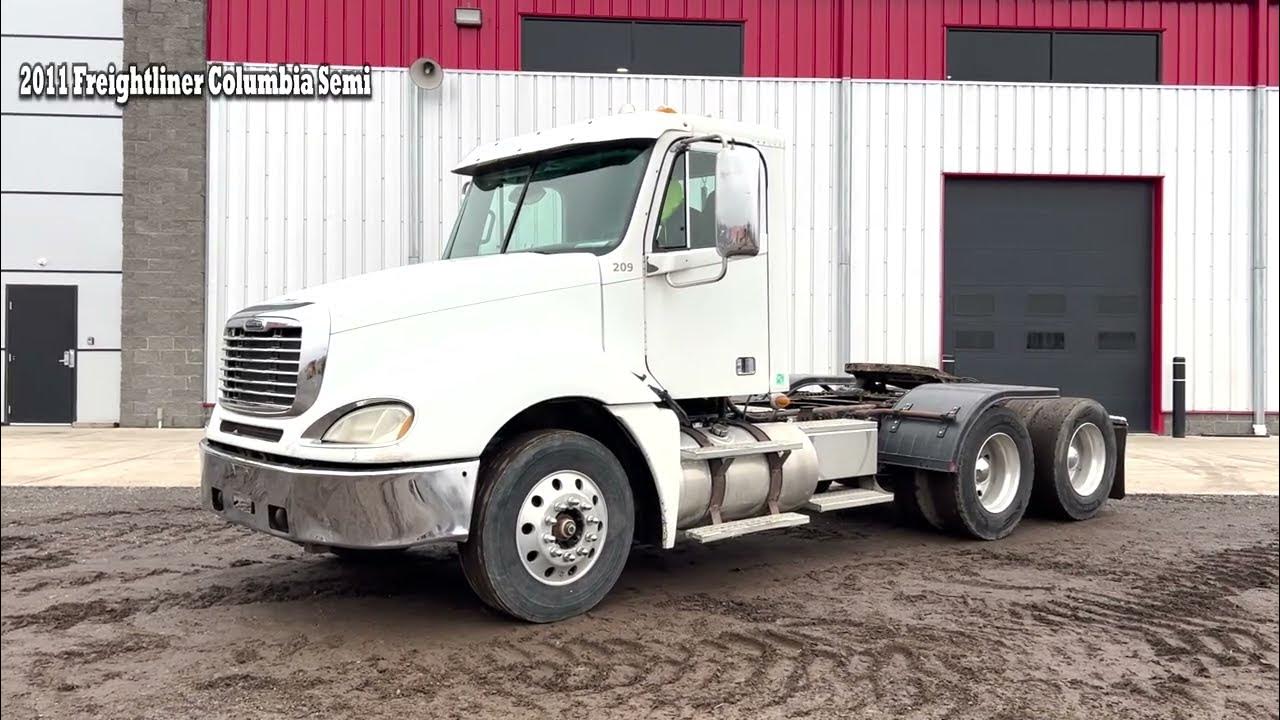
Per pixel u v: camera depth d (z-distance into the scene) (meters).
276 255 14.03
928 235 14.73
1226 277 15.02
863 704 3.73
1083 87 14.87
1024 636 4.64
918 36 14.77
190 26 13.95
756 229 4.75
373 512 4.10
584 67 14.62
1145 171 14.94
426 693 3.81
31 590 5.35
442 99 14.15
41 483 9.16
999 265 14.98
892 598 5.30
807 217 14.63
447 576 5.66
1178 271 14.96
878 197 14.68
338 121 14.05
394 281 4.65
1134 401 15.09
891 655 4.32
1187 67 15.00
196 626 4.68
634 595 5.30
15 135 14.64
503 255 5.34
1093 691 3.94
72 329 14.75
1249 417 14.97
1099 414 7.87
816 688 3.89
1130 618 4.98
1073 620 4.92
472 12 14.14
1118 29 14.98
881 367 8.46
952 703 3.77
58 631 4.61
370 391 4.24
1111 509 8.36
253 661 4.18
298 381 4.30
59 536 6.82
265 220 14.00
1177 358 14.57
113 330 14.81
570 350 4.79
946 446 6.67
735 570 5.96
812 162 14.64
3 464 10.38
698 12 14.58
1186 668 4.25
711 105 14.51
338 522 4.12
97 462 10.54
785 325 5.88
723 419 5.67
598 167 5.34
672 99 14.42
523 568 4.54
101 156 14.73
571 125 5.56
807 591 5.43
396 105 14.12
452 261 5.30
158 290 13.98
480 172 5.98
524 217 5.57
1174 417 14.57
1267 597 5.42
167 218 13.95
